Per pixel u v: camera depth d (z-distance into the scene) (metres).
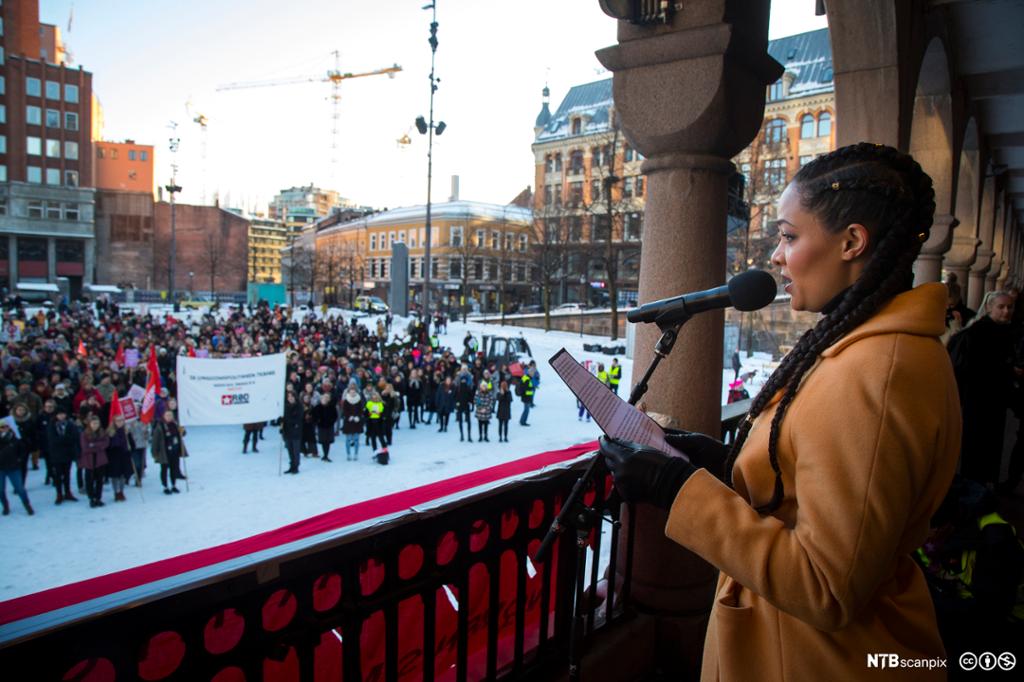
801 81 44.47
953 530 2.22
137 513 10.20
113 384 14.94
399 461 13.80
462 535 1.72
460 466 13.44
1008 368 3.77
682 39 2.29
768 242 28.58
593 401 1.28
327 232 83.19
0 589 7.48
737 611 1.10
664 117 2.37
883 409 0.88
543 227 46.94
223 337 26.45
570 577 2.11
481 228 63.19
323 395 13.57
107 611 1.04
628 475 1.06
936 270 6.30
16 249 59.31
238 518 10.05
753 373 18.17
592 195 49.06
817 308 1.07
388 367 20.19
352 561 1.43
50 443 10.49
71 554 8.55
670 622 2.40
